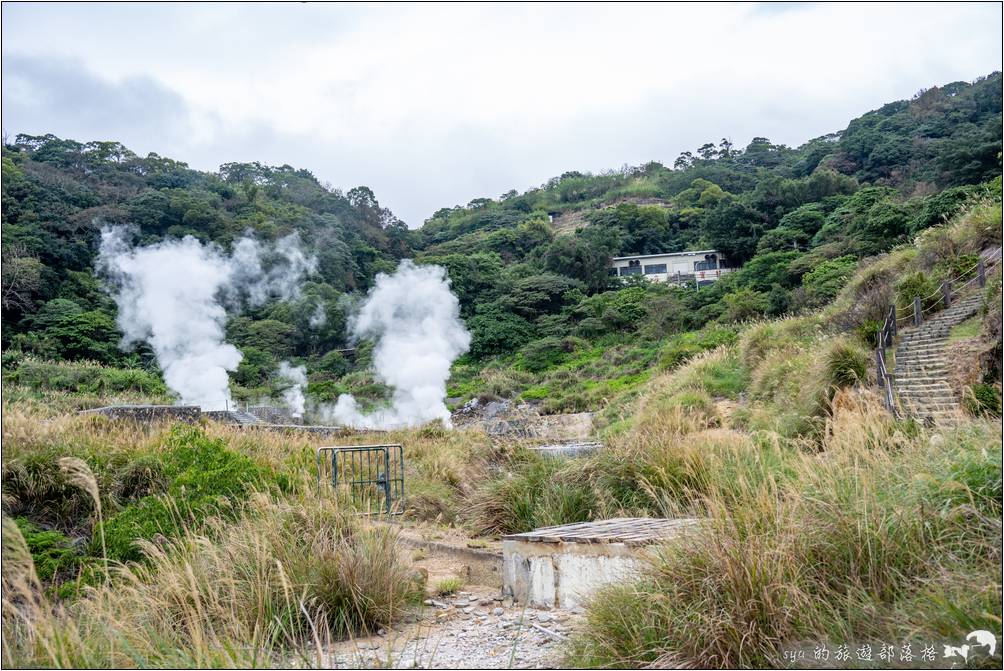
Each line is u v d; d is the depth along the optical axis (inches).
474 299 2122.3
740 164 4158.5
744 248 2393.0
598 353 1549.0
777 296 1392.7
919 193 1892.2
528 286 2031.3
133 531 250.5
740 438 281.6
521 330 1867.6
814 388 460.8
